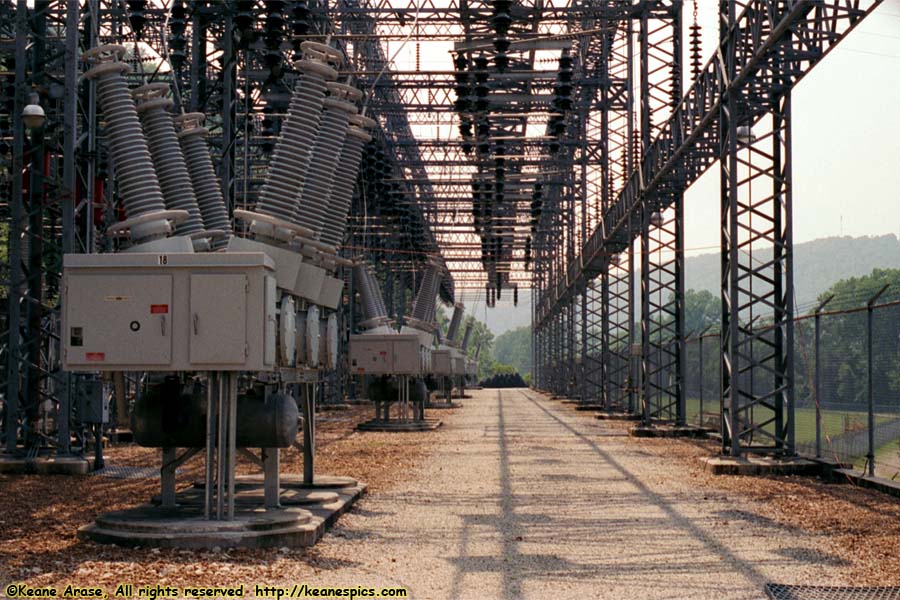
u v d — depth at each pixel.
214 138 35.09
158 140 14.99
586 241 56.00
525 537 14.16
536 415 49.91
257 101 36.16
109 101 14.27
